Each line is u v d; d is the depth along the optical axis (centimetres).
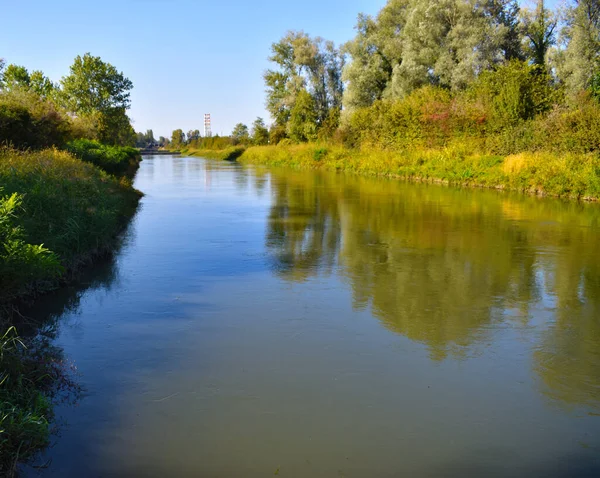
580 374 442
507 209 1389
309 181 2388
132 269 764
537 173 1748
